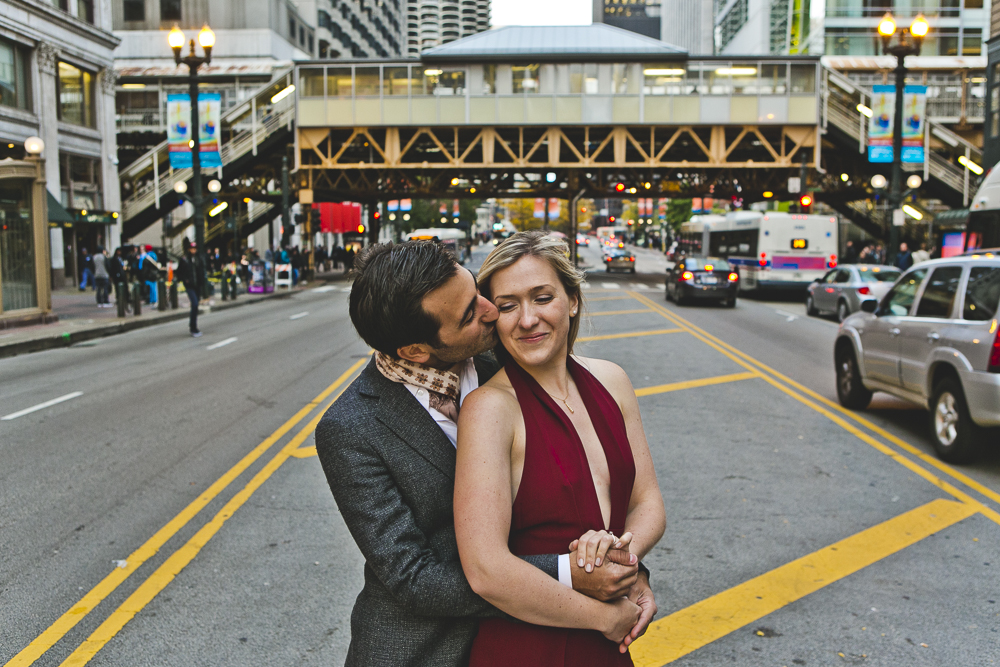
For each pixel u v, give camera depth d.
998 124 29.50
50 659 3.77
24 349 15.66
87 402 10.27
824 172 37.31
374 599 1.88
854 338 9.38
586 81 36.97
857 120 36.50
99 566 4.88
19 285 18.86
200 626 4.10
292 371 12.70
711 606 4.36
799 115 36.31
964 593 4.50
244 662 3.75
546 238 2.03
